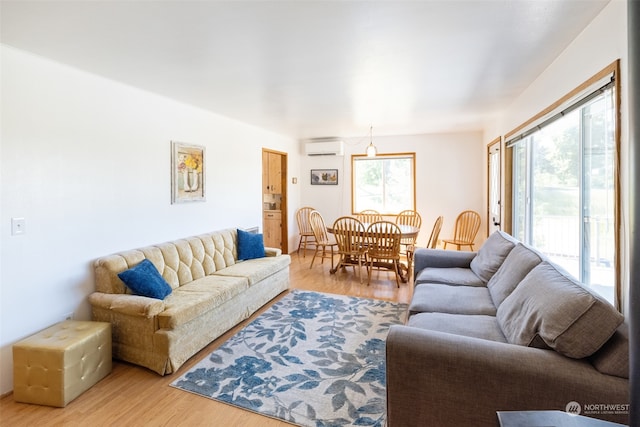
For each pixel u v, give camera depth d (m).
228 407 1.93
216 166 4.11
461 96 3.35
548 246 2.86
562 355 1.38
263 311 3.41
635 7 0.77
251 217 4.86
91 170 2.63
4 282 2.08
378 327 2.99
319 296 3.86
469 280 2.85
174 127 3.46
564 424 0.94
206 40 2.04
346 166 6.33
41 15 1.72
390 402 1.52
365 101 3.52
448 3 1.65
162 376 2.24
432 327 1.96
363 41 2.07
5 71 2.08
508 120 3.80
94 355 2.14
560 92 2.32
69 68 2.46
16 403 1.98
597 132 2.04
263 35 1.98
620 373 1.26
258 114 4.14
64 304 2.43
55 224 2.37
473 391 1.39
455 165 5.66
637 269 0.77
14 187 2.13
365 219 5.90
